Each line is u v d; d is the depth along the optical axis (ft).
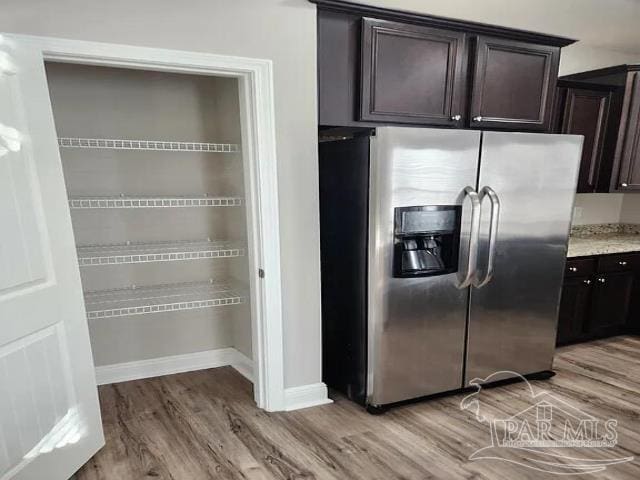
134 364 8.96
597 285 10.66
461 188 7.16
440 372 7.86
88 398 6.15
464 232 7.30
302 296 7.49
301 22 6.63
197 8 5.94
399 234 6.88
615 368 9.47
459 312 7.73
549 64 8.73
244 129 6.81
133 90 8.22
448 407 7.77
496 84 8.29
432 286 7.38
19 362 5.03
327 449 6.54
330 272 8.21
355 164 7.10
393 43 7.31
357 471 6.03
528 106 8.71
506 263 7.92
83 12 5.35
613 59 12.03
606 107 10.75
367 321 7.34
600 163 11.11
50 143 5.41
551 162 7.80
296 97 6.80
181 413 7.61
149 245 8.66
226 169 8.95
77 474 6.01
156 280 8.92
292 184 7.02
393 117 7.57
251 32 6.31
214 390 8.49
